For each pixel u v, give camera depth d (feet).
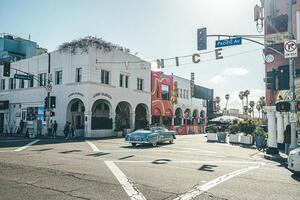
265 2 72.02
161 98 146.41
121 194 21.79
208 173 31.73
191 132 148.56
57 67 111.45
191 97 181.47
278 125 66.08
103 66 107.34
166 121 153.17
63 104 107.55
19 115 123.95
